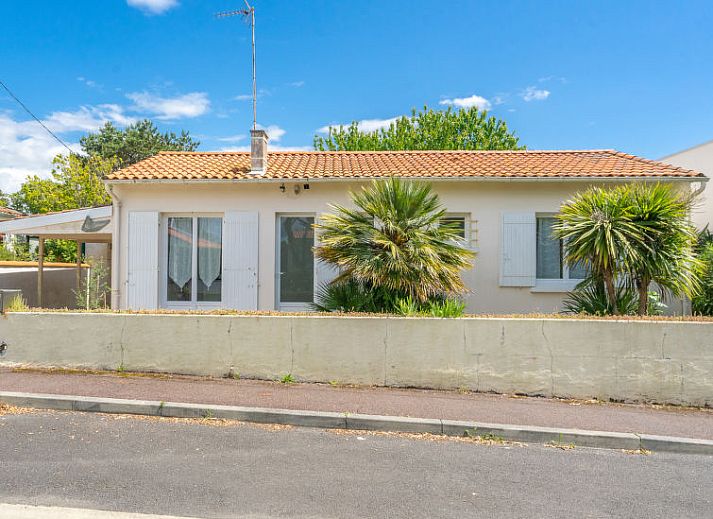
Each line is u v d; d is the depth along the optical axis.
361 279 8.37
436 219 8.77
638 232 8.06
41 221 12.30
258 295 11.02
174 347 7.30
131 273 10.95
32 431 5.34
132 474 4.34
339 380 7.11
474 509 3.91
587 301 8.78
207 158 12.55
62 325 7.45
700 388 6.76
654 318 7.06
